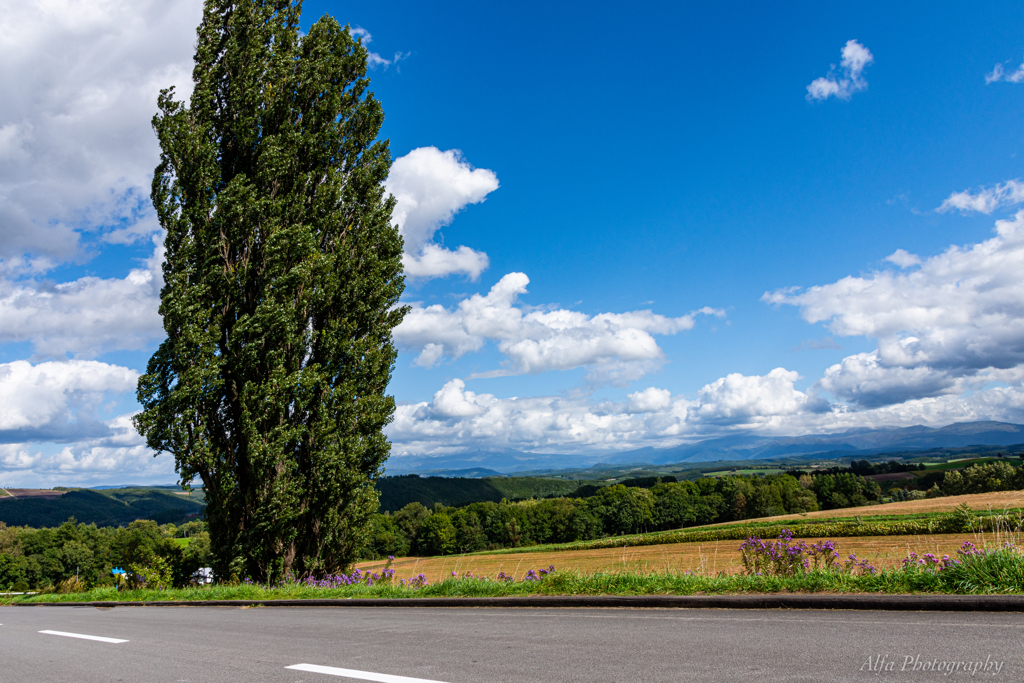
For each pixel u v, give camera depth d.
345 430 19.42
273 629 8.48
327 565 19.22
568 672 4.68
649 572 9.66
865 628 5.57
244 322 19.25
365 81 23.44
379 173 22.89
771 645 5.13
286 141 21.22
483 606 9.23
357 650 6.25
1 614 16.25
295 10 22.98
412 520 106.56
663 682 4.21
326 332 20.17
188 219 19.55
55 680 5.80
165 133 19.86
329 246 21.52
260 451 17.98
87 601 17.86
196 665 6.04
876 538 41.97
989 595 6.04
